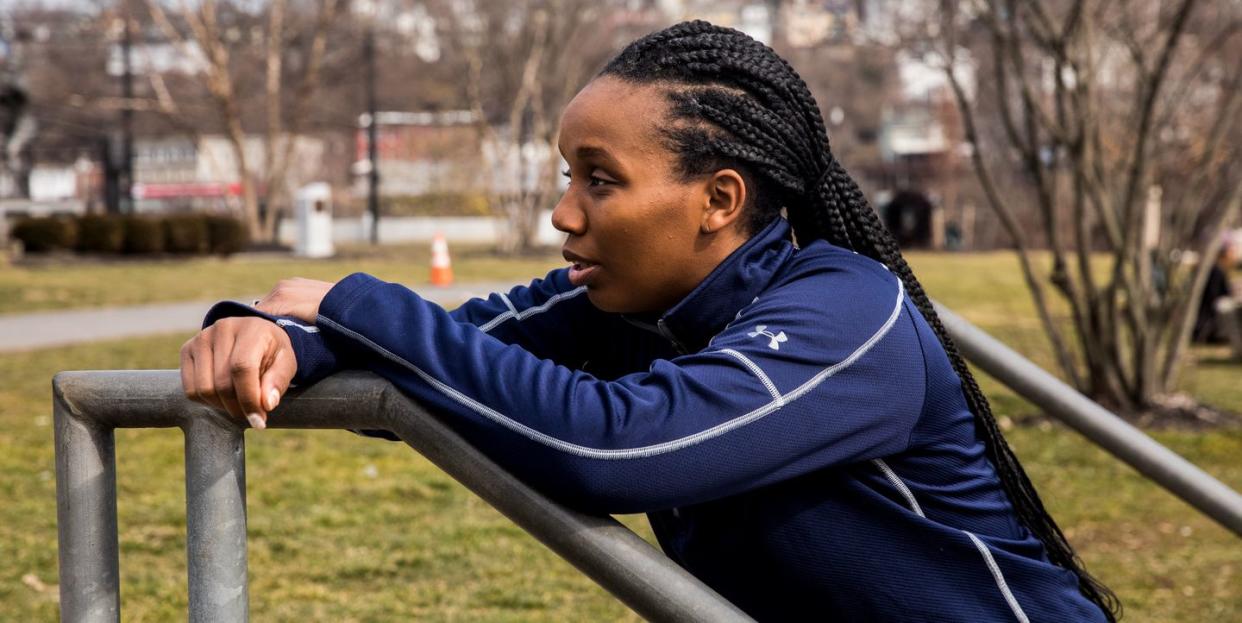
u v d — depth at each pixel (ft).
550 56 84.69
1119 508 17.02
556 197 93.50
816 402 3.28
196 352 3.03
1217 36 23.81
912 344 3.51
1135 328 24.90
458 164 109.09
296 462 18.03
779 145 3.57
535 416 3.05
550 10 82.84
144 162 159.84
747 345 3.31
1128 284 24.88
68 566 3.09
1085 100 23.90
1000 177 66.95
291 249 86.89
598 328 4.29
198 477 3.04
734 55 3.52
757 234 3.64
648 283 3.60
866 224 3.95
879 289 3.56
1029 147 24.98
